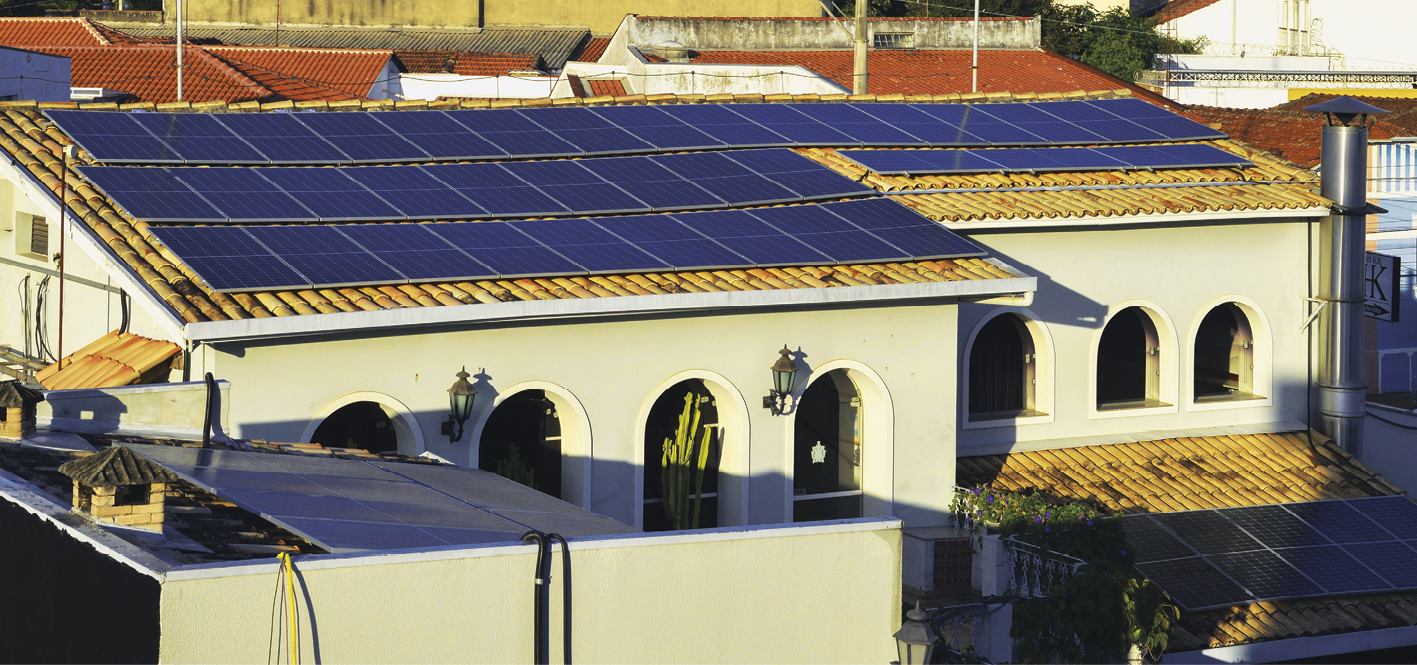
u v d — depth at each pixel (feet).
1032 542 111.04
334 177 113.19
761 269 107.86
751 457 108.27
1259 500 129.90
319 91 266.77
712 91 217.77
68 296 117.19
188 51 264.72
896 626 71.20
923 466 115.34
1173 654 108.78
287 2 376.48
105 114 118.73
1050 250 130.41
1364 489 135.54
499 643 60.64
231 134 119.34
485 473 90.33
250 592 54.90
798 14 369.30
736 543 66.69
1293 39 322.96
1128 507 124.88
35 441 77.20
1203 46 326.03
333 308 91.81
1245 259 139.54
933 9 339.98
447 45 364.38
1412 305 156.25
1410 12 318.65
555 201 114.73
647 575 64.44
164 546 60.23
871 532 70.23
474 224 108.58
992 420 130.82
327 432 98.99
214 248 96.12
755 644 67.26
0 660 62.08
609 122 134.51
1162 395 139.03
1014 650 97.86
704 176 123.75
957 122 147.33
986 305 128.77
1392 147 153.17
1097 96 163.84
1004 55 260.83
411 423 96.63
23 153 109.40
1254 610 114.62
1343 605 117.19
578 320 101.60
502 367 99.50
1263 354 141.90
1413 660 119.03
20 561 61.72
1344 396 141.18
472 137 126.00
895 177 128.77
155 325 102.99
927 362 114.73
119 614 55.21
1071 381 133.59
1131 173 138.00
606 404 103.14
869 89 226.58
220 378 90.17
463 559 59.77
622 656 63.87
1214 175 141.08
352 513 67.10
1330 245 140.15
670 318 104.73
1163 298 136.26
